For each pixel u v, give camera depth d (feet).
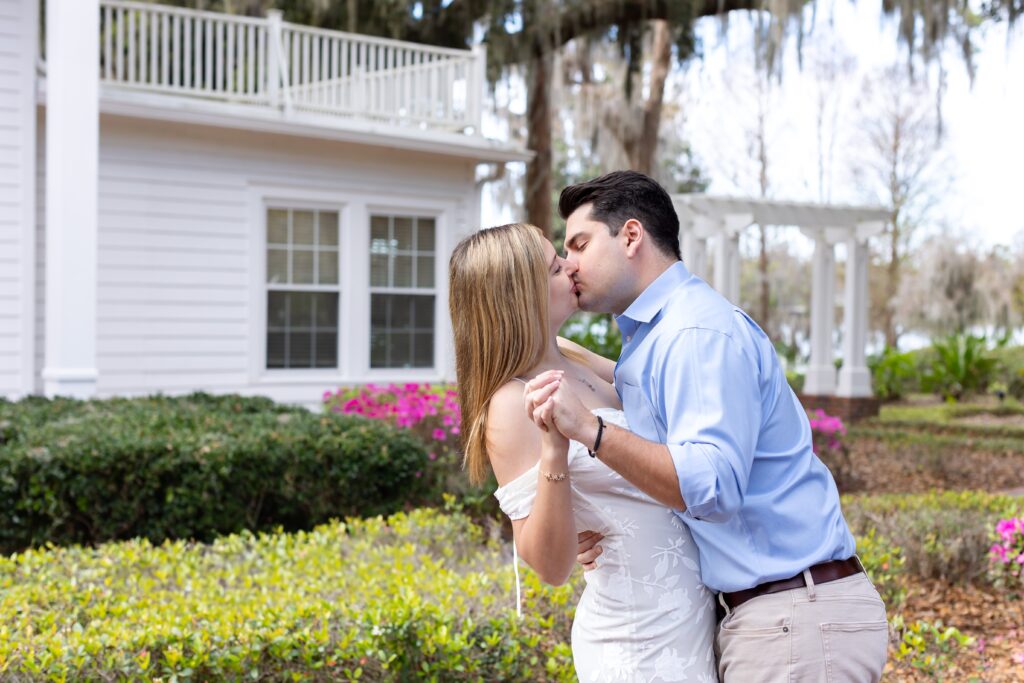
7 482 17.75
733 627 6.31
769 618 6.15
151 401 26.27
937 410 55.77
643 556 6.34
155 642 9.93
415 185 37.47
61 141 25.18
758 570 6.21
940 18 40.09
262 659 10.31
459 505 18.60
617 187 6.72
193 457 19.02
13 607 11.08
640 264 6.69
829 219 49.60
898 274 96.73
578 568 12.85
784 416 6.41
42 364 30.40
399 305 37.29
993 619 14.83
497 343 6.51
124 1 34.06
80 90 25.31
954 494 21.17
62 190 25.20
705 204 45.83
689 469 5.57
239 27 32.94
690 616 6.38
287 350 34.96
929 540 16.99
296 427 21.13
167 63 31.83
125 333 31.83
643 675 6.27
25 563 13.44
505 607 11.49
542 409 5.71
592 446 5.69
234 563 14.39
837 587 6.23
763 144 94.79
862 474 32.50
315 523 20.57
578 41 49.60
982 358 62.44
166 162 32.42
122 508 18.56
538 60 46.39
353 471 20.56
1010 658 12.98
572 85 53.26
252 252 34.12
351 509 20.92
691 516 5.93
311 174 35.09
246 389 33.99
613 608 6.41
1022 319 83.15
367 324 36.32
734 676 6.28
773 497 6.25
